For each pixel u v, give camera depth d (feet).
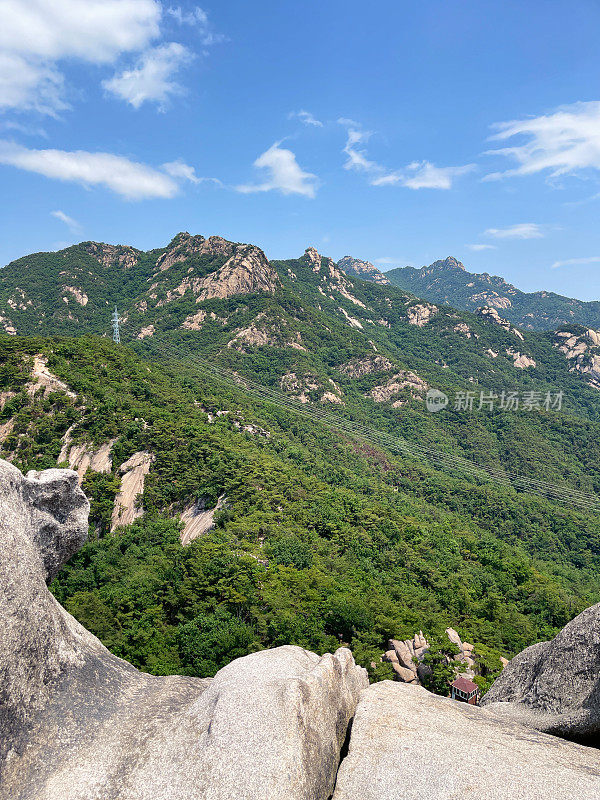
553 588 197.98
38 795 20.59
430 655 118.21
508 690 37.76
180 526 211.41
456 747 24.20
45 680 23.85
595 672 29.91
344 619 133.90
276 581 143.33
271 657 29.19
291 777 21.11
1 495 24.14
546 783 21.58
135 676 28.45
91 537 209.05
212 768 21.50
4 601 22.26
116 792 20.92
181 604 140.67
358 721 26.96
